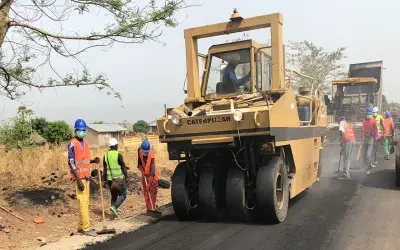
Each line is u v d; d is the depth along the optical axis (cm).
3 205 785
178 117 698
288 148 752
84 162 691
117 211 841
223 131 668
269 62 845
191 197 755
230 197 695
